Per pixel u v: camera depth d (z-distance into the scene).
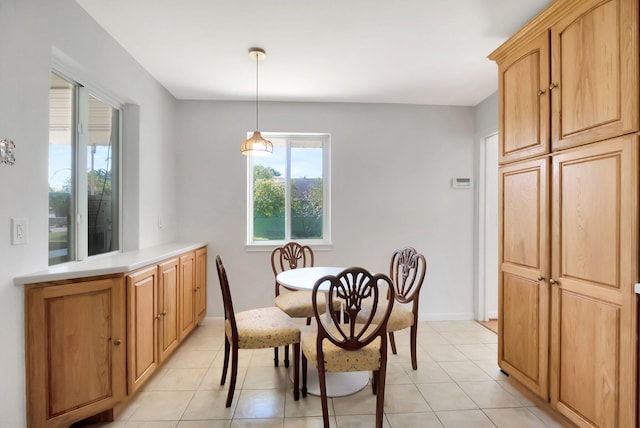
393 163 3.46
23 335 1.49
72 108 2.05
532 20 1.82
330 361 1.69
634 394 1.37
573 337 1.65
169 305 2.37
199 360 2.54
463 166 3.51
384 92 3.15
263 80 2.87
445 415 1.86
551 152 1.79
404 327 2.28
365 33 2.15
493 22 2.03
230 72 2.71
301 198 3.58
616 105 1.42
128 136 2.55
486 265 3.49
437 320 3.47
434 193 3.49
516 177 2.07
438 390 2.12
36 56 1.57
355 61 2.53
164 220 3.04
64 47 1.74
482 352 2.70
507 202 2.16
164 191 3.04
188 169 3.32
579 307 1.62
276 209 3.56
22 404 1.48
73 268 1.71
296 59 2.49
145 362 2.01
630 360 1.38
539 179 1.87
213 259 3.34
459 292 3.51
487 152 3.47
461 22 2.03
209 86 2.99
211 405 1.95
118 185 2.51
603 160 1.49
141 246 2.61
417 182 3.48
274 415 1.85
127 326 1.83
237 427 1.75
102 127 2.33
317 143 3.58
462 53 2.42
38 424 1.51
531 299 1.94
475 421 1.81
